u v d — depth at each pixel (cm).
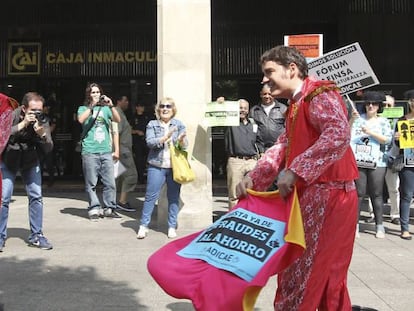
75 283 533
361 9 1284
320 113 284
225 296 273
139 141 1331
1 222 657
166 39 777
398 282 547
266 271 271
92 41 1368
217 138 1376
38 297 490
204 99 779
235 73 1334
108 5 1345
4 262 609
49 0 1352
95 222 850
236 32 1330
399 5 1280
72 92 1390
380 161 745
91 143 866
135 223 841
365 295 504
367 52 1290
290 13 1315
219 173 1377
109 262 611
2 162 647
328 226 294
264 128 745
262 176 318
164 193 793
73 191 1248
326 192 293
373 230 807
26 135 651
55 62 1379
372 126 734
